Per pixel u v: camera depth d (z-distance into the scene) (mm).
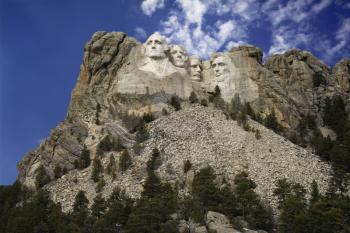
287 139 140750
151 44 153500
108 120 143375
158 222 102750
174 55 155875
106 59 153500
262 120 147125
